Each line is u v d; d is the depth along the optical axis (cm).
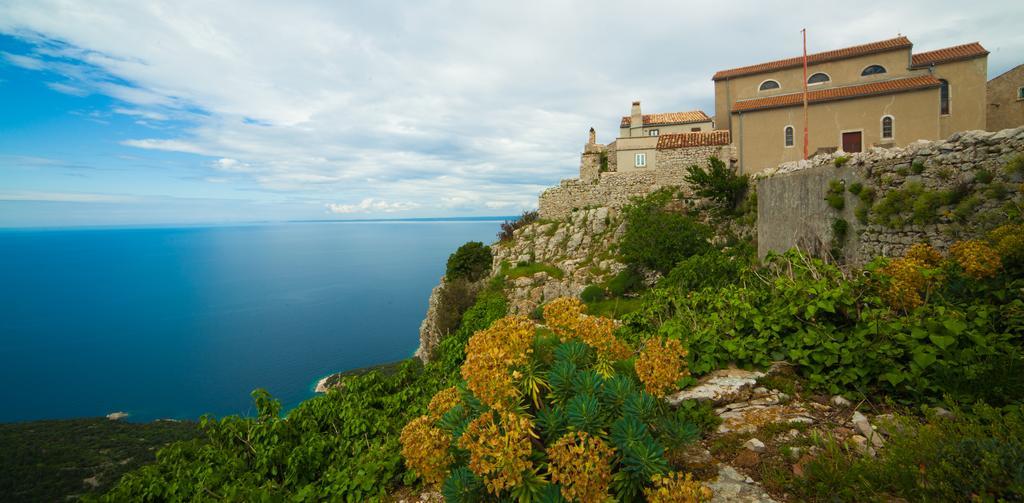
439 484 418
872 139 2777
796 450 405
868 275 576
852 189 1223
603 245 3541
